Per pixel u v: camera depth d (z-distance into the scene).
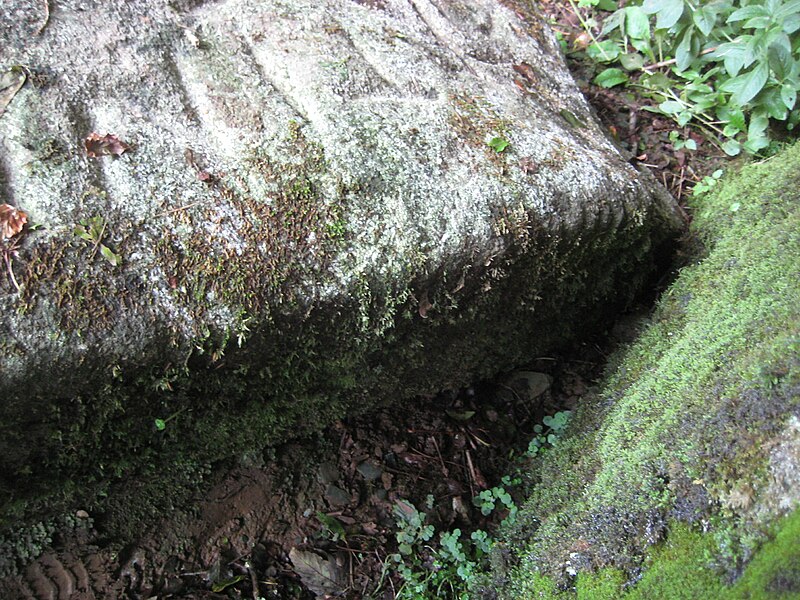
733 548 1.46
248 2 2.41
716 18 2.93
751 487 1.50
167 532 2.23
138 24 2.13
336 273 1.89
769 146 2.98
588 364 2.84
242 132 2.00
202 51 2.20
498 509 2.45
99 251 1.63
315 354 2.02
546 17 3.89
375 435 2.58
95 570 2.12
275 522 2.34
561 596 1.77
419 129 2.19
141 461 2.01
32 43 1.94
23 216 1.60
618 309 2.83
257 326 1.79
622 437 2.02
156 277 1.67
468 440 2.63
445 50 2.68
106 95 1.94
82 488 1.93
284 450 2.45
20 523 1.98
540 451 2.55
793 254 2.12
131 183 1.76
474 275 2.12
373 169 2.02
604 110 3.36
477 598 2.07
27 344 1.52
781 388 1.58
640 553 1.64
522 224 2.14
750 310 1.98
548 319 2.59
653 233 2.61
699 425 1.70
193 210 1.78
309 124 2.08
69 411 1.68
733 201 2.71
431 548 2.33
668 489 1.66
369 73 2.32
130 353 1.64
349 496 2.44
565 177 2.27
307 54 2.29
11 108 1.79
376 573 2.28
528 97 2.69
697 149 3.15
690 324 2.26
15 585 2.03
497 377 2.80
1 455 1.67
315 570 2.24
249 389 2.00
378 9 2.71
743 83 2.71
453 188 2.09
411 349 2.25
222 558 2.24
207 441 2.12
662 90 3.35
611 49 3.57
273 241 1.83
